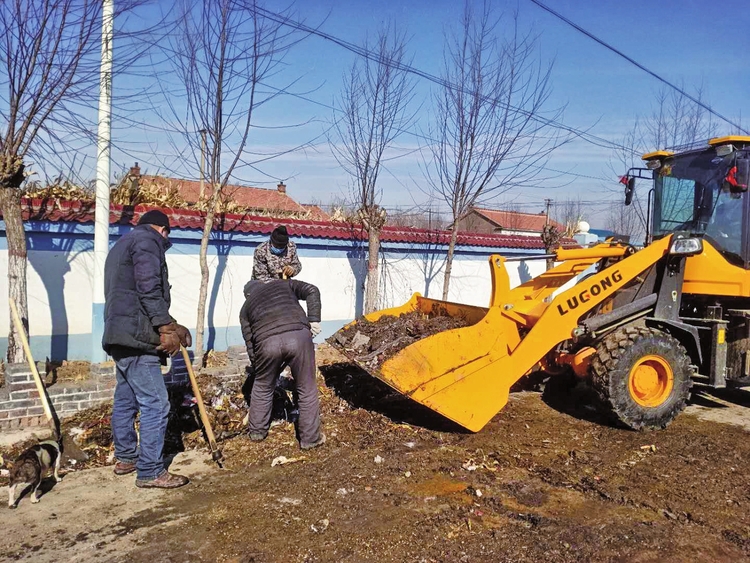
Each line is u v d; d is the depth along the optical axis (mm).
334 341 6301
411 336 6043
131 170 8203
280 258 6535
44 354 6887
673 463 4988
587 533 3727
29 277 6754
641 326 6219
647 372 5898
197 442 5227
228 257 8453
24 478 3930
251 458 4910
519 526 3811
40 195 7109
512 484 4469
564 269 7113
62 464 4695
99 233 6223
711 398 7395
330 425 5754
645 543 3625
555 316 5684
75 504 4039
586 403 6828
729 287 6074
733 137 6141
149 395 4289
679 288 6371
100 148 6160
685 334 6375
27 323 5746
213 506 4027
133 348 4230
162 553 3432
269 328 4996
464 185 9641
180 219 7836
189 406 5738
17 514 3881
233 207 8992
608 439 5590
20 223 5652
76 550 3449
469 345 5477
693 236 6359
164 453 4992
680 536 3727
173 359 6312
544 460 4984
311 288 5305
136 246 4195
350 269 9906
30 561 3326
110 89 6141
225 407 5902
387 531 3699
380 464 4801
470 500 4176
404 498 4180
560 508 4086
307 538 3611
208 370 6531
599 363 5805
